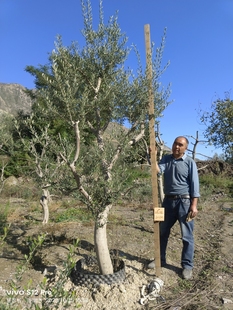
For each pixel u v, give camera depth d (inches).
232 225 312.2
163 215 172.4
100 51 163.9
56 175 157.1
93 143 160.7
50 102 148.5
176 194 186.1
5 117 224.4
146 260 202.5
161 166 190.1
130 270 179.5
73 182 156.3
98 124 163.9
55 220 315.3
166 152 327.6
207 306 149.6
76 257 204.7
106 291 153.2
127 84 160.7
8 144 184.4
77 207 391.5
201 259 213.8
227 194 581.0
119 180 152.9
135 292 158.6
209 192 484.1
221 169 751.1
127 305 147.9
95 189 152.3
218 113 442.9
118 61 166.9
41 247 221.6
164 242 192.5
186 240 182.7
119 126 160.7
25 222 303.4
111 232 264.2
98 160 151.8
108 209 161.8
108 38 164.4
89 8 164.7
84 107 149.3
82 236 250.7
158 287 160.6
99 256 162.7
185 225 184.9
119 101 159.8
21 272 105.7
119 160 157.9
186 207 184.2
